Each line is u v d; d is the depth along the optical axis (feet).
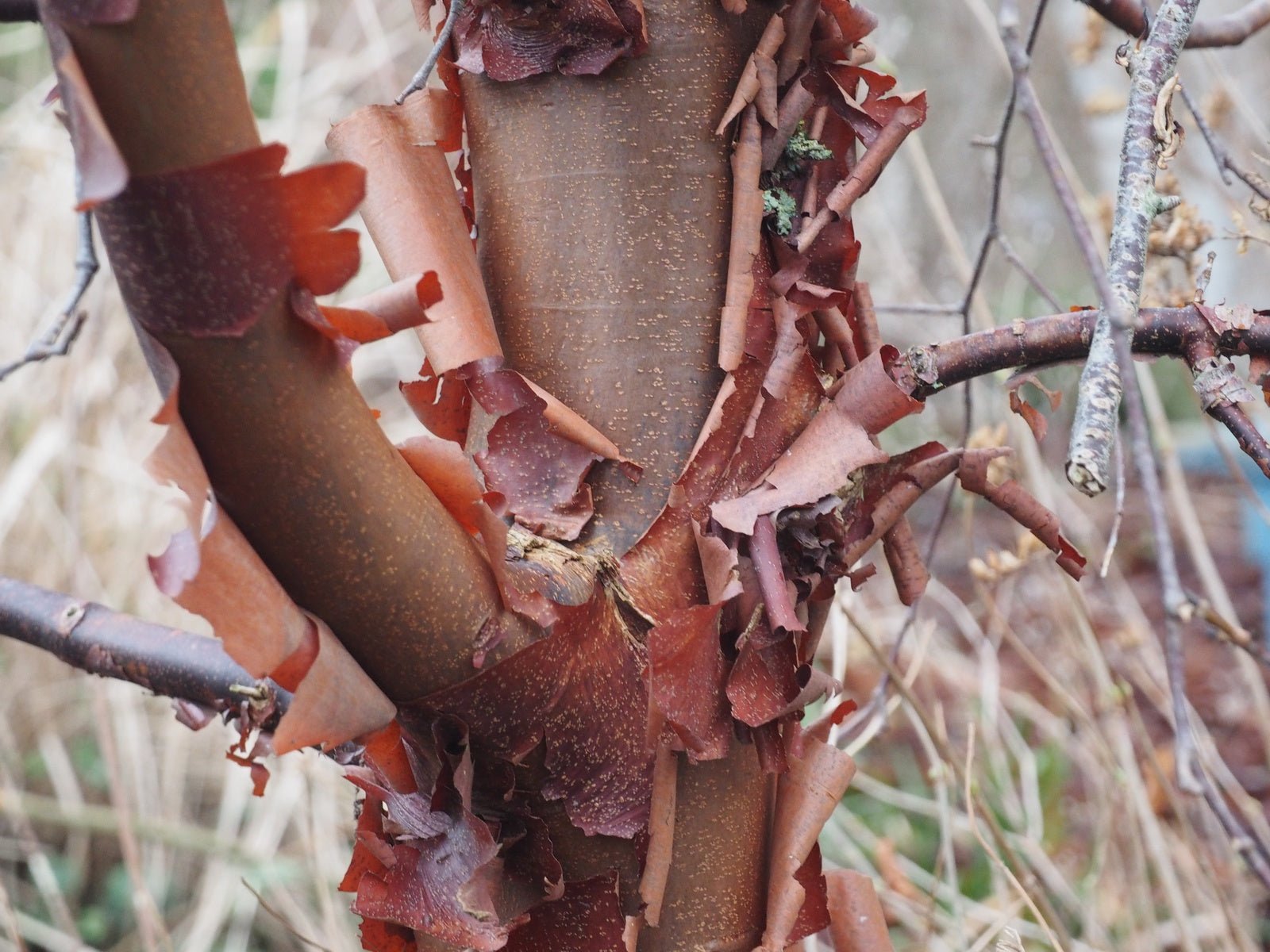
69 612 2.39
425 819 2.06
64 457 5.52
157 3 1.74
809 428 2.17
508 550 2.06
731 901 2.18
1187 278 2.87
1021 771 5.29
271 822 4.82
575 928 2.11
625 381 2.18
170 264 1.80
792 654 2.15
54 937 4.66
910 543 2.32
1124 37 4.01
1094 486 1.92
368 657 1.97
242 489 1.88
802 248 2.19
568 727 2.06
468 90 2.23
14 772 5.21
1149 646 5.21
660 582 2.13
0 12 2.22
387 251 2.17
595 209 2.18
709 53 2.18
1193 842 3.49
